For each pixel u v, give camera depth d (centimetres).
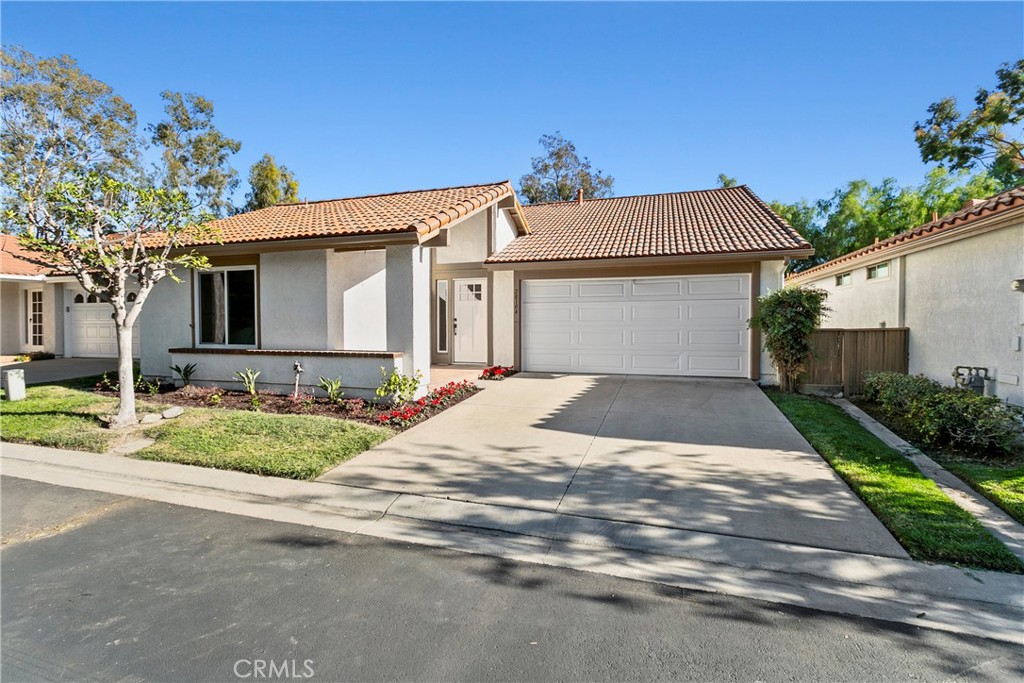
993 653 265
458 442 671
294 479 544
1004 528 410
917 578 335
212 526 440
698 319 1166
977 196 2931
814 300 1009
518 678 250
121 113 2902
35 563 375
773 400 940
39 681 251
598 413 830
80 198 720
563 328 1266
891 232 3006
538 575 355
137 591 336
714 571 355
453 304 1422
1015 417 647
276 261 1015
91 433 711
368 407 859
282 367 989
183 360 1076
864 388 996
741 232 1184
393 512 466
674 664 259
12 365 1543
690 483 512
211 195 3322
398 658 266
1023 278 697
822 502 459
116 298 754
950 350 919
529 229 1548
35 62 2542
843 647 271
